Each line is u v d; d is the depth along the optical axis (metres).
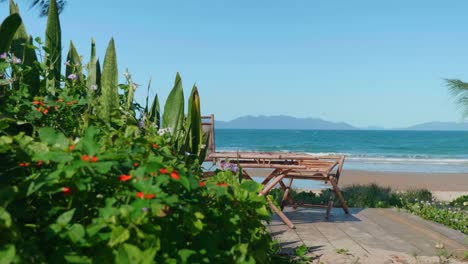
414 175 23.97
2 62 3.33
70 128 3.48
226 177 3.21
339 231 5.73
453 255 4.54
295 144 74.94
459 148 64.75
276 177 6.53
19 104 3.30
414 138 101.50
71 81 4.06
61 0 7.88
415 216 7.07
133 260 1.81
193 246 2.35
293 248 4.74
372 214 7.20
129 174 2.28
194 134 4.01
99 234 1.92
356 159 39.88
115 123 3.63
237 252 2.48
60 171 1.99
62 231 1.90
